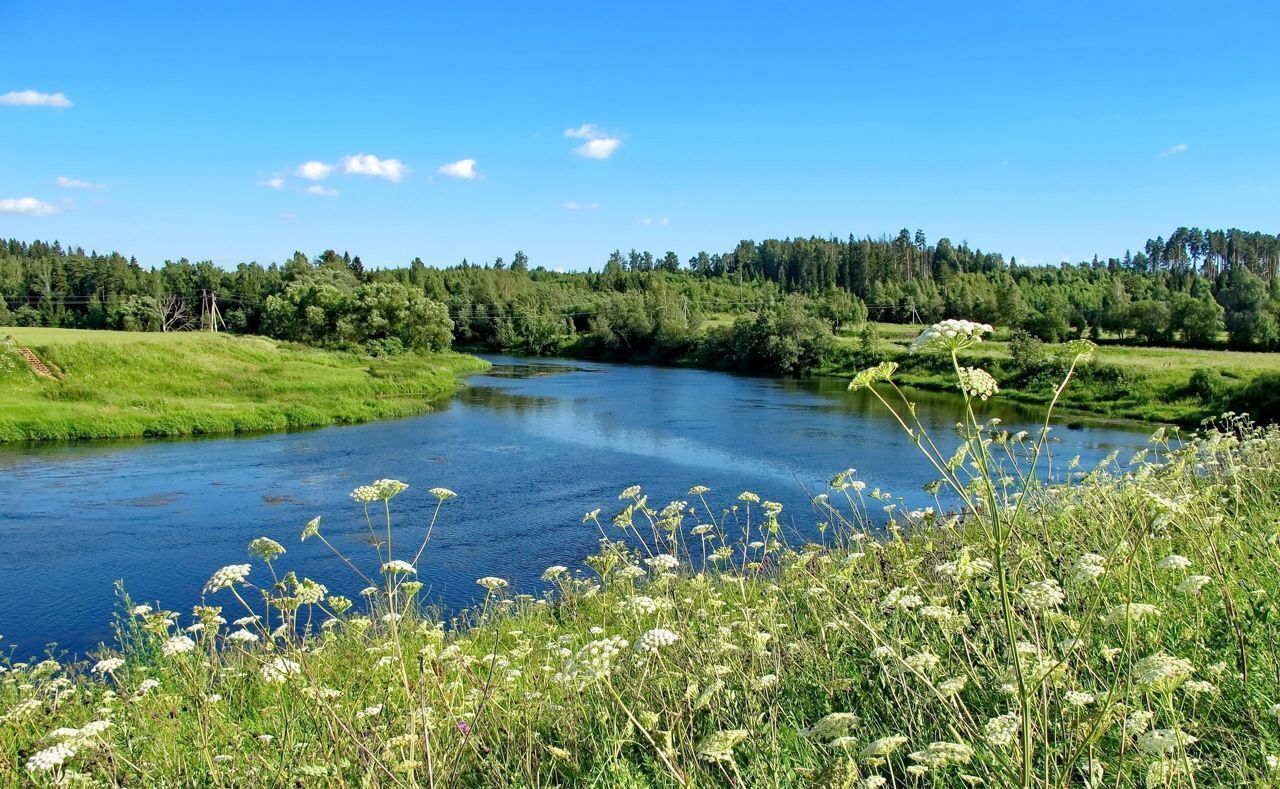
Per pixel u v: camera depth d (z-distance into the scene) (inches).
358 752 161.5
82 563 700.0
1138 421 1557.6
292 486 1010.1
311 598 178.5
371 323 3257.9
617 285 6781.5
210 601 593.3
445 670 201.2
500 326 4404.5
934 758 109.7
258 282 5255.9
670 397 2066.9
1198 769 127.2
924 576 250.5
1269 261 6673.2
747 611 231.9
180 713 214.7
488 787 167.2
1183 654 160.4
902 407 1819.6
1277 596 170.6
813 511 788.6
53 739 166.9
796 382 2561.5
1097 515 252.1
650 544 647.8
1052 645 144.5
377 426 1550.2
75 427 1353.3
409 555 705.6
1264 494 282.4
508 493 965.2
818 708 185.9
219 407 1563.7
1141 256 7829.7
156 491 979.9
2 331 2130.9
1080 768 125.6
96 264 5162.4
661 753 135.6
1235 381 1637.6
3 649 510.3
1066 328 3444.9
